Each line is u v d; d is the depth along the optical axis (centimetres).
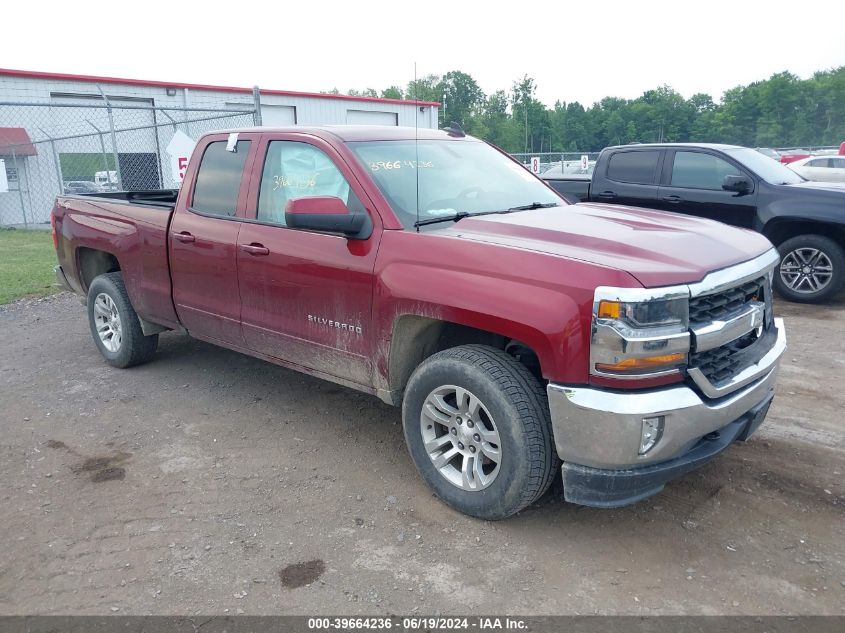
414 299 340
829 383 523
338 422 467
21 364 604
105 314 583
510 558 314
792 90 10006
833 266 779
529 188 457
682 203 860
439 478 354
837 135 9912
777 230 812
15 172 1959
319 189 405
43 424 471
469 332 373
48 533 340
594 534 331
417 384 351
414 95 434
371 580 300
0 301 855
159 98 2184
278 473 397
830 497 358
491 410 320
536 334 299
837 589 289
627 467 296
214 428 460
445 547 323
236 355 613
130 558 319
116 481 391
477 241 332
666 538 327
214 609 284
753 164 831
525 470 314
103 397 518
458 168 436
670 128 10331
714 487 370
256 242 425
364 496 370
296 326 414
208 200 473
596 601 285
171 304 506
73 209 590
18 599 293
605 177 930
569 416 295
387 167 399
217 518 351
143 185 2169
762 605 281
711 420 302
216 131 480
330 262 382
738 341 340
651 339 284
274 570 308
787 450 410
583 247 323
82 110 2044
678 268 302
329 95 2556
